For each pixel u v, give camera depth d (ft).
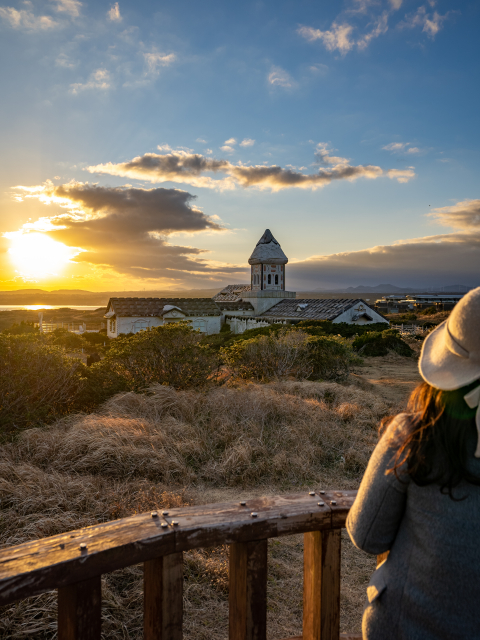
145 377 32.30
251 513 5.08
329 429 24.52
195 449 20.74
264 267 193.77
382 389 41.27
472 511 3.43
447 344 3.71
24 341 25.27
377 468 3.96
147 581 4.83
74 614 4.18
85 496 14.84
